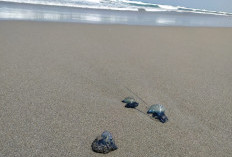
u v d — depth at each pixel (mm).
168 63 1138
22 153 464
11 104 639
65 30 1654
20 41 1254
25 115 594
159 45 1503
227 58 1342
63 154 470
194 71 1060
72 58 1066
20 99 670
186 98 774
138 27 2127
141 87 829
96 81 843
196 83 917
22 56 1025
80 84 807
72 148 489
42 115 601
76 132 544
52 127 555
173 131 580
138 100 727
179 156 496
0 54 1019
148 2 5004
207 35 2088
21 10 2414
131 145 516
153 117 632
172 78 945
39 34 1455
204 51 1465
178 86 870
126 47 1362
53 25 1792
